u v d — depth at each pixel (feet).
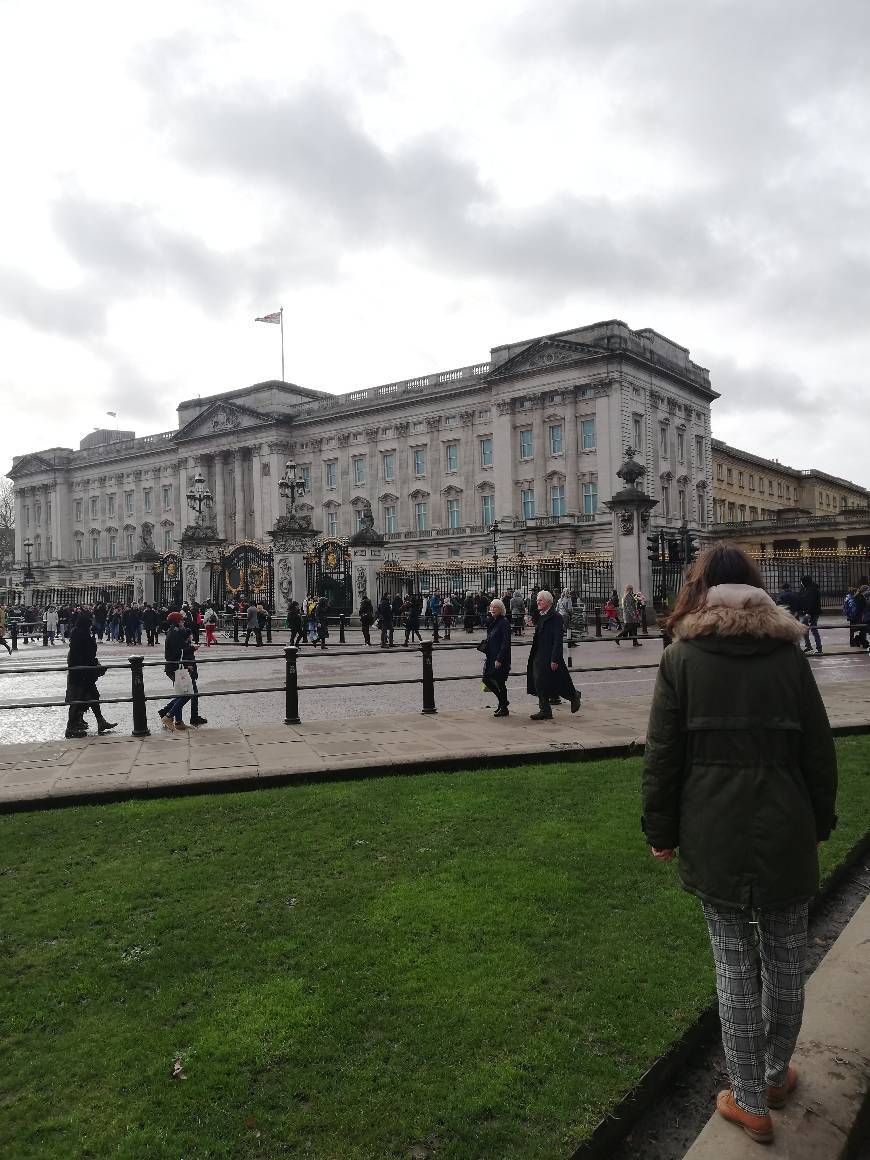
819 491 353.51
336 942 16.78
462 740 33.91
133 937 17.37
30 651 113.60
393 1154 10.90
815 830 11.01
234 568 141.18
